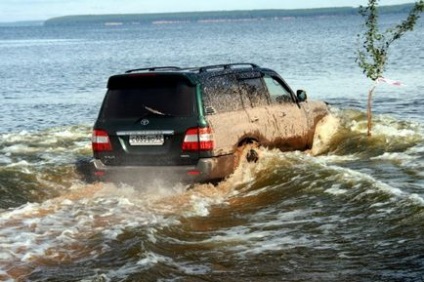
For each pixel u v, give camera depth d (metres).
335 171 8.88
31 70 54.00
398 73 33.22
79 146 13.81
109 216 7.66
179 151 8.90
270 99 10.58
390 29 13.94
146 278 5.59
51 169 10.52
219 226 7.46
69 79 42.25
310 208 7.89
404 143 11.82
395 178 9.34
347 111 14.57
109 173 9.29
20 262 6.08
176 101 9.02
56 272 5.83
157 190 9.09
